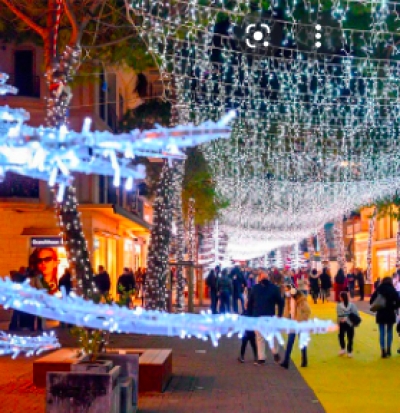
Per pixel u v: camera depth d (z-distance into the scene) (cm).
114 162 496
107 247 3616
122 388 946
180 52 1986
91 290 1419
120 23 1861
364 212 6431
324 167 3200
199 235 5078
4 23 1855
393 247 5594
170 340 2089
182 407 1087
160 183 2406
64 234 1441
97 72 2008
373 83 2152
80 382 848
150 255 2381
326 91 2397
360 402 1136
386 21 1725
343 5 1525
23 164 500
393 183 3011
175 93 2320
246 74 2123
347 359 1711
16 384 1254
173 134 502
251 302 1560
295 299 1572
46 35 1500
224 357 1719
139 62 1989
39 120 2703
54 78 1477
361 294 4466
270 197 3669
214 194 3481
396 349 1922
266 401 1142
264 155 3116
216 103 2555
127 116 2819
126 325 949
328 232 7325
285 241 5338
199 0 1573
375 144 2880
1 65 2736
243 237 5144
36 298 886
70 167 503
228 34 1906
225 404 1113
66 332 2247
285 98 2483
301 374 1451
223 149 2992
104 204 2995
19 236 2822
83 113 2891
